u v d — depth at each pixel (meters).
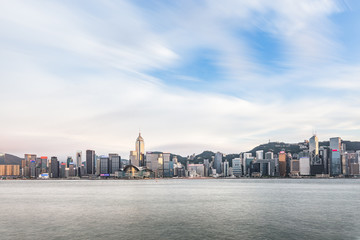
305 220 92.69
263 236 71.62
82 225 85.62
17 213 110.88
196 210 117.69
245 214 105.94
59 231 77.38
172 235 73.06
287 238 69.56
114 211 115.75
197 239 69.38
